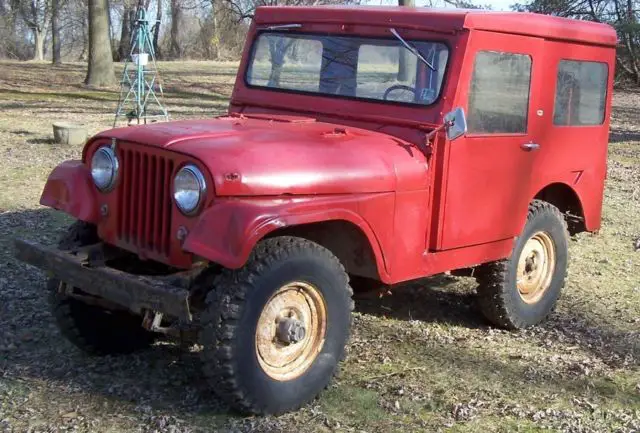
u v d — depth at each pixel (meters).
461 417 4.30
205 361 3.87
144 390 4.39
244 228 3.68
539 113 5.39
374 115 4.89
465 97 4.75
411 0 19.22
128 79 18.78
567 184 5.84
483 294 5.63
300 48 5.31
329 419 4.14
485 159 5.00
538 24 5.24
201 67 33.91
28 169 10.86
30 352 4.87
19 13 54.41
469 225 4.98
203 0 33.06
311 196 4.06
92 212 4.37
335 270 4.16
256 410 4.00
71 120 16.31
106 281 4.02
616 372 5.11
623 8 30.11
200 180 3.81
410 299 6.38
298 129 4.57
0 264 6.52
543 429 4.23
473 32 4.74
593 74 5.88
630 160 14.67
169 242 4.01
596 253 8.19
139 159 4.13
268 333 3.99
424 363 5.05
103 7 24.17
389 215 4.45
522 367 5.09
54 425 3.95
